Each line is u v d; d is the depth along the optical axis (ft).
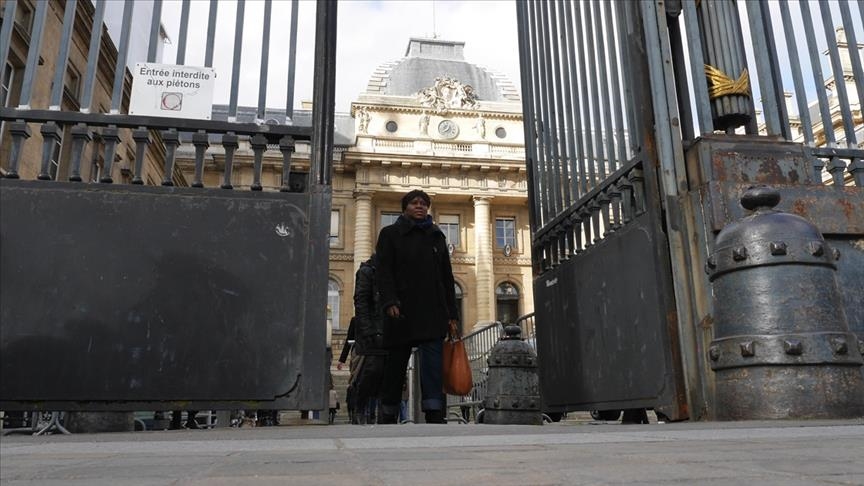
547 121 18.83
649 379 12.80
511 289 116.37
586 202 15.94
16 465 3.70
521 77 21.02
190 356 10.16
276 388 10.25
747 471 3.04
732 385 9.13
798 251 8.98
